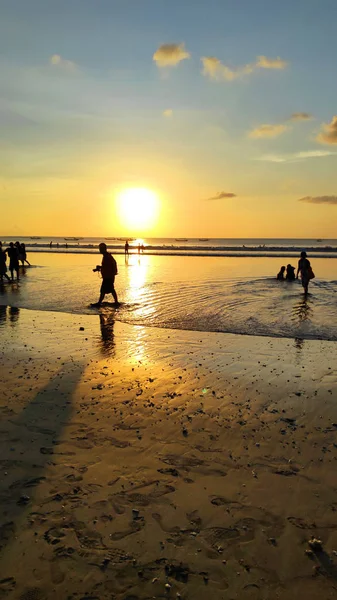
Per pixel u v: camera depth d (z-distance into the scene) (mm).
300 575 2850
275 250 61375
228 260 39281
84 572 2850
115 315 12727
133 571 2869
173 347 8984
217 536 3213
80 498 3650
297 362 7832
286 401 5910
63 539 3146
